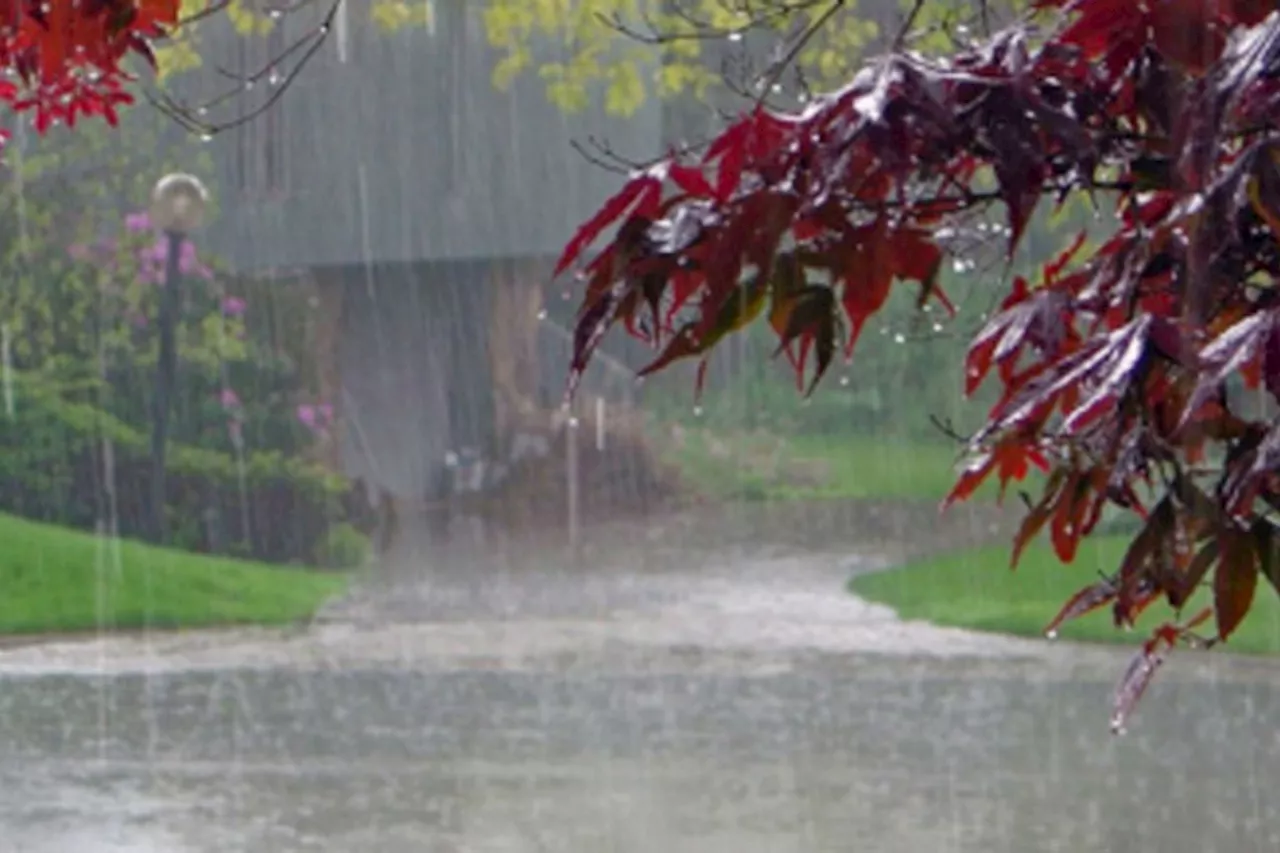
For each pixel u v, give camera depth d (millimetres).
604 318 3168
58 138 20719
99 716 12828
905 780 10391
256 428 21953
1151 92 3084
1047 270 3863
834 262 3154
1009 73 3094
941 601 16953
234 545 20969
